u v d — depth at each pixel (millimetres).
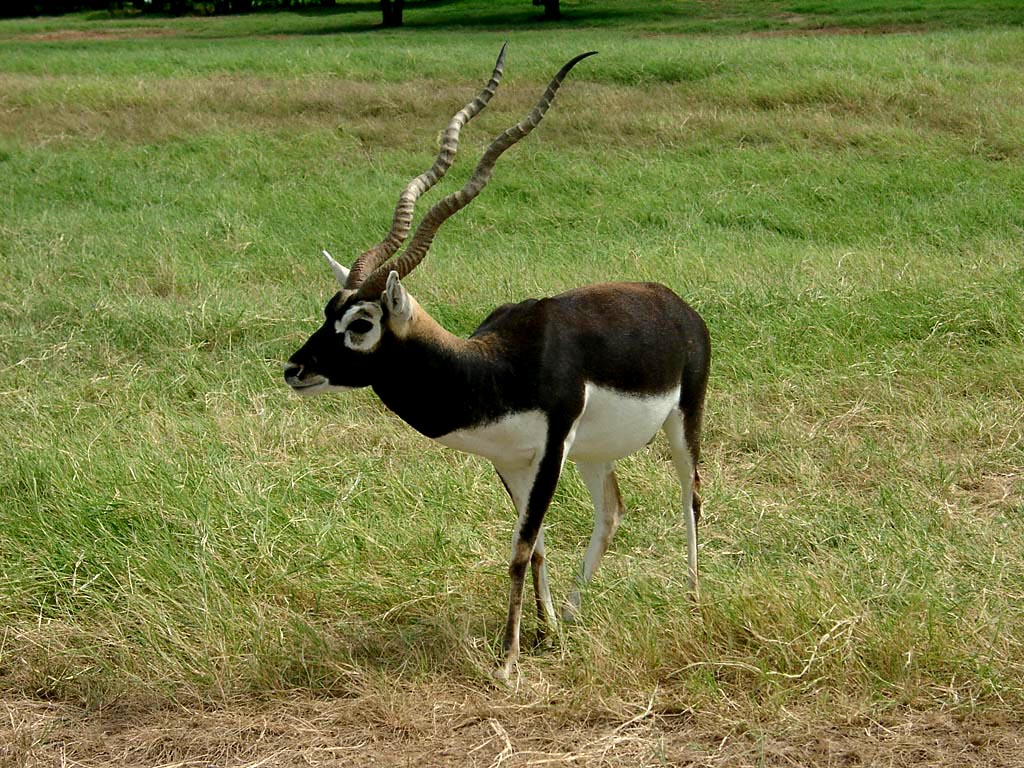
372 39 36438
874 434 9297
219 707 6008
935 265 12969
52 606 6879
